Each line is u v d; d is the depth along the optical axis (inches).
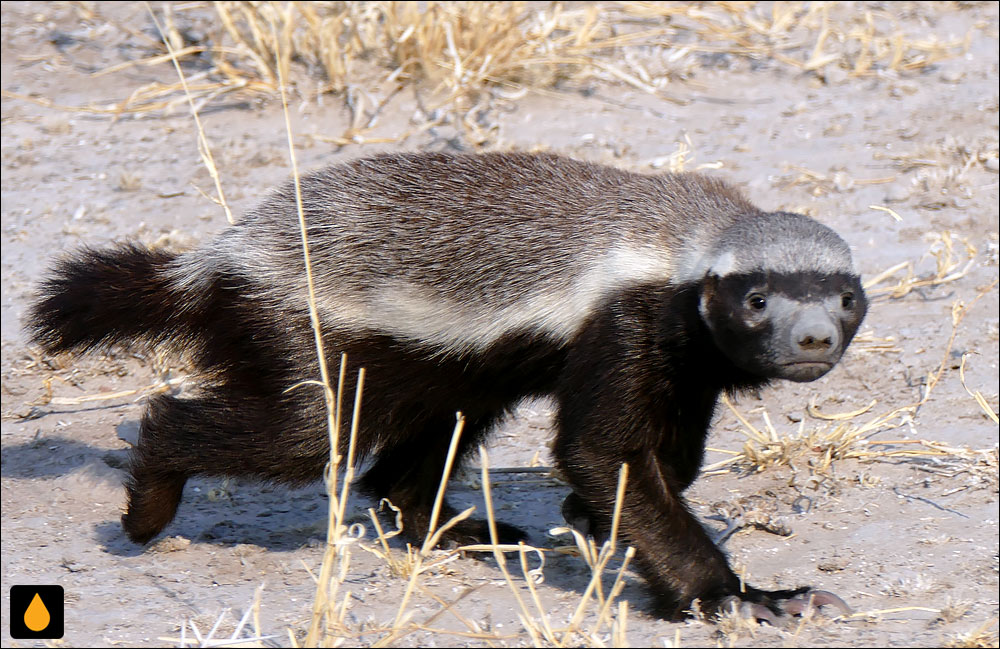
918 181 629.0
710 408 361.7
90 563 378.9
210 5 783.7
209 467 378.3
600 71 728.3
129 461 432.1
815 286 315.3
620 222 342.6
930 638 314.3
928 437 461.1
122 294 400.5
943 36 781.9
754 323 318.3
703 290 327.9
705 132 679.1
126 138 672.4
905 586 355.9
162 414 383.9
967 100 709.3
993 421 470.0
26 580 362.0
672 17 794.8
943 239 557.3
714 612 328.2
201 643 304.2
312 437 369.1
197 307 388.5
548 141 660.7
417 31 702.5
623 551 343.3
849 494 423.8
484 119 679.1
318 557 386.6
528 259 345.7
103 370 531.5
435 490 416.5
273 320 366.9
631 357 335.9
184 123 683.4
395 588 353.7
